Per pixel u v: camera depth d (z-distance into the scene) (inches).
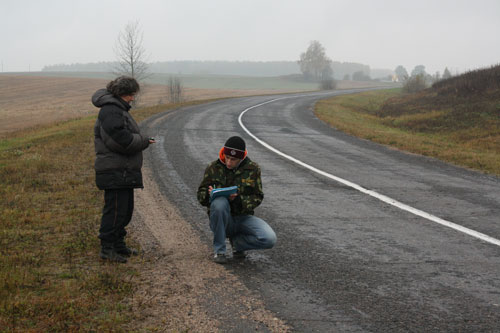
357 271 188.1
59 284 163.8
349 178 391.2
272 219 266.2
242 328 137.5
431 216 275.4
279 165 447.8
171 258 199.8
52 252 198.5
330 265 195.0
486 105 1014.4
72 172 371.9
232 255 207.8
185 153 496.7
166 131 685.9
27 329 128.0
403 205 301.7
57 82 3927.2
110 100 182.2
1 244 203.3
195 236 231.6
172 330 134.6
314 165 452.8
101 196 298.0
